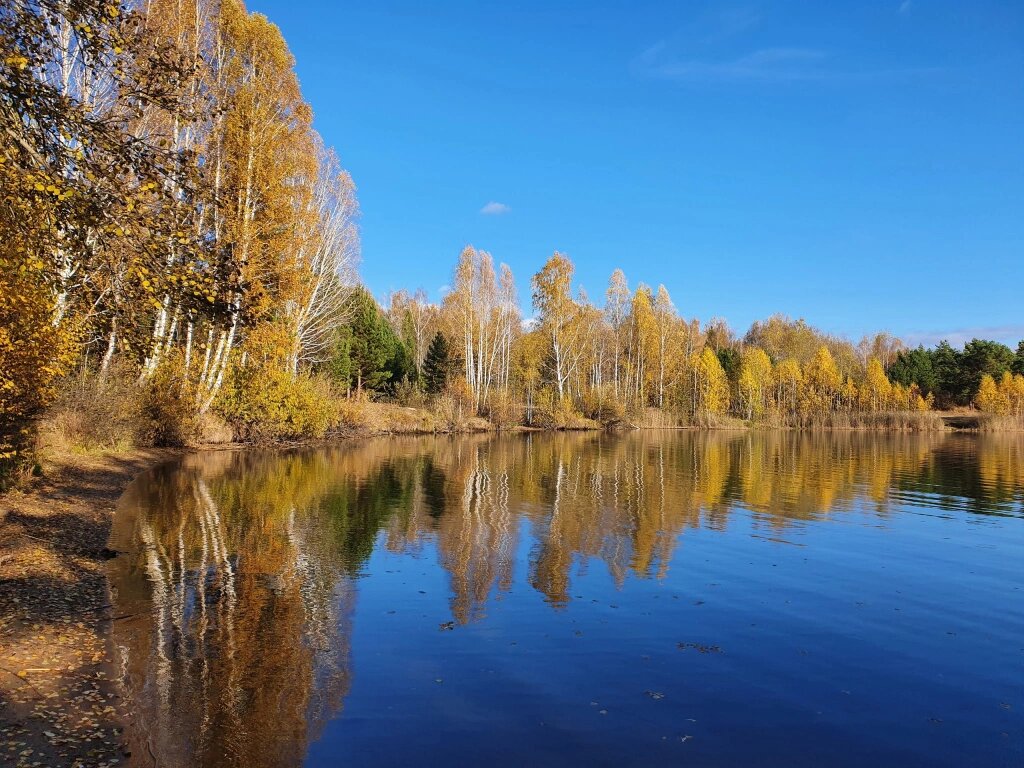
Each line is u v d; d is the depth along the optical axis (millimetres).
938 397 86688
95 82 9984
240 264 7441
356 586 9273
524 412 61094
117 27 7000
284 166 26859
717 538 13219
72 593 8148
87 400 19344
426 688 6039
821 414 71750
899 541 13289
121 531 11922
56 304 11133
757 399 73625
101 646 6609
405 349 66625
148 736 4961
